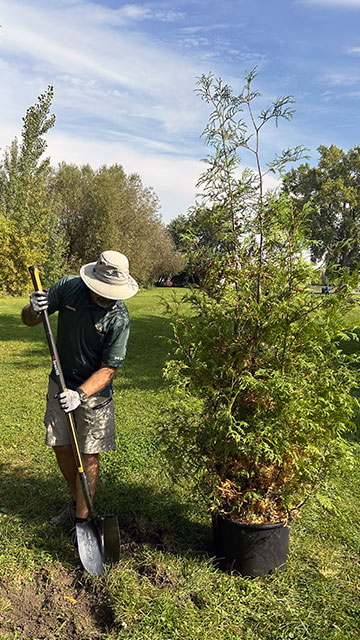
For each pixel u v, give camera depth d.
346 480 4.49
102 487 4.31
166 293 32.06
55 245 31.64
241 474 3.07
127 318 3.30
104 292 3.05
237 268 3.17
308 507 3.74
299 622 2.79
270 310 3.10
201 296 3.27
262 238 3.15
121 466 4.77
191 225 3.28
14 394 7.54
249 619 2.82
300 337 3.12
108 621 2.80
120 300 3.31
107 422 3.40
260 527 3.03
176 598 2.91
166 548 3.41
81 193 37.06
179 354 3.34
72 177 37.94
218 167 3.14
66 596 2.96
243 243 3.17
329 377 3.10
